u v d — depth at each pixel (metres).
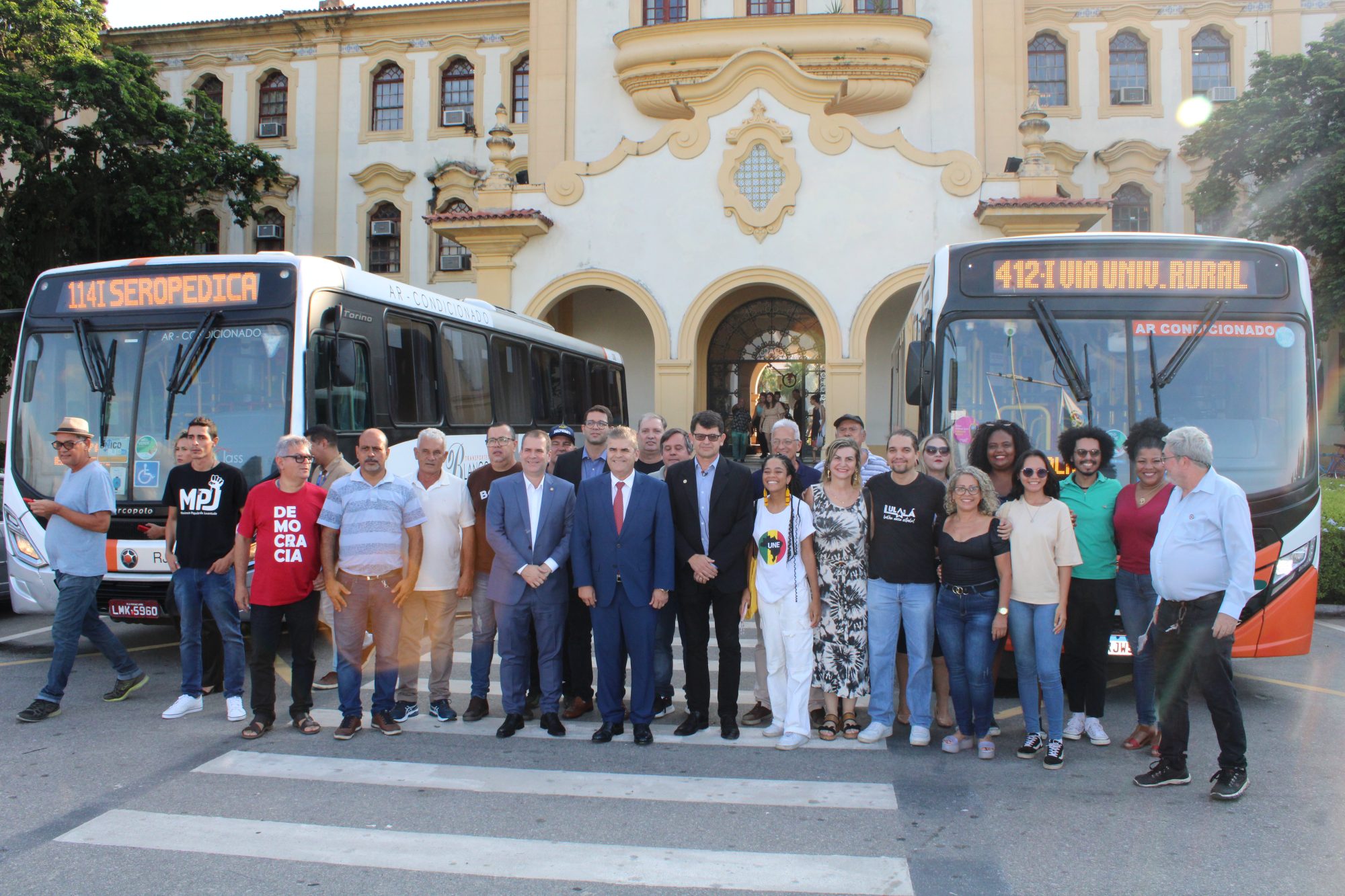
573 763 5.99
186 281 8.59
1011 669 7.81
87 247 21.30
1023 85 23.98
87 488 6.96
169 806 5.21
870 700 6.48
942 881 4.32
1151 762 5.98
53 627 6.93
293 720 6.73
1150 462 6.12
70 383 8.64
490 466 7.20
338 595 6.55
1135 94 26.06
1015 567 6.02
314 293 8.58
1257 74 22.22
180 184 21.89
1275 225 21.48
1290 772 5.74
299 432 8.23
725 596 6.46
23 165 19.73
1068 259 7.80
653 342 23.52
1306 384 7.39
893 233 18.48
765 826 4.96
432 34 28.61
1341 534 11.02
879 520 6.40
